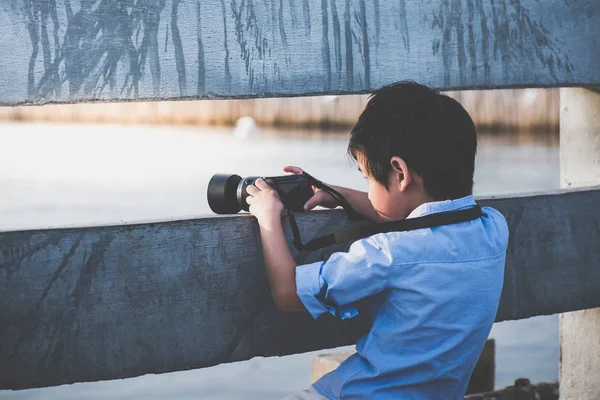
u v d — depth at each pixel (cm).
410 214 162
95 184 1230
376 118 162
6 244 159
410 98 161
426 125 158
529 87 217
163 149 1970
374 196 166
